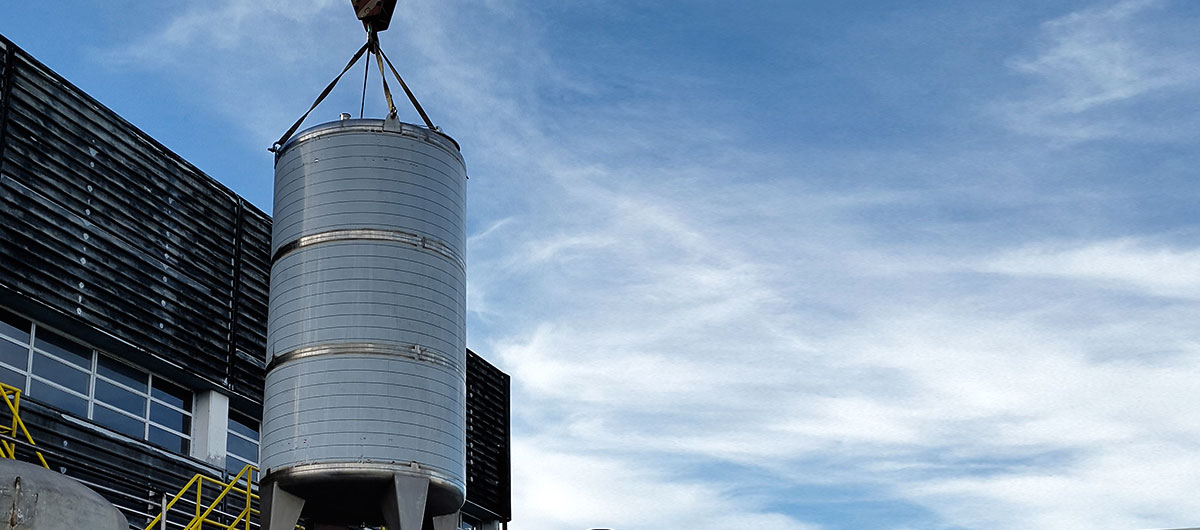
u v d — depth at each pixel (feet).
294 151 77.56
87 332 83.97
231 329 96.07
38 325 82.12
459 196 79.10
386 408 70.95
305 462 69.82
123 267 87.20
